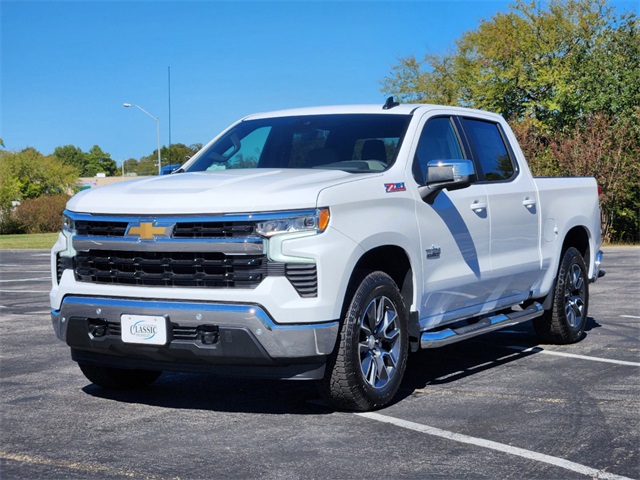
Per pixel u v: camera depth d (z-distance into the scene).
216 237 5.13
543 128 36.41
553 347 8.00
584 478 4.15
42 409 5.65
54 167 87.88
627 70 31.69
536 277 7.64
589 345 8.08
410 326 5.96
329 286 5.11
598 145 27.62
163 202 5.30
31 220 54.31
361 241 5.34
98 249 5.46
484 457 4.48
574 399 5.82
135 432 5.04
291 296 5.04
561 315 7.95
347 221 5.29
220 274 5.13
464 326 6.73
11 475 4.23
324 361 5.21
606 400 5.79
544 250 7.69
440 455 4.52
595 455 4.52
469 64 47.59
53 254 5.81
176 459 4.48
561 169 28.41
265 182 5.40
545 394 5.98
